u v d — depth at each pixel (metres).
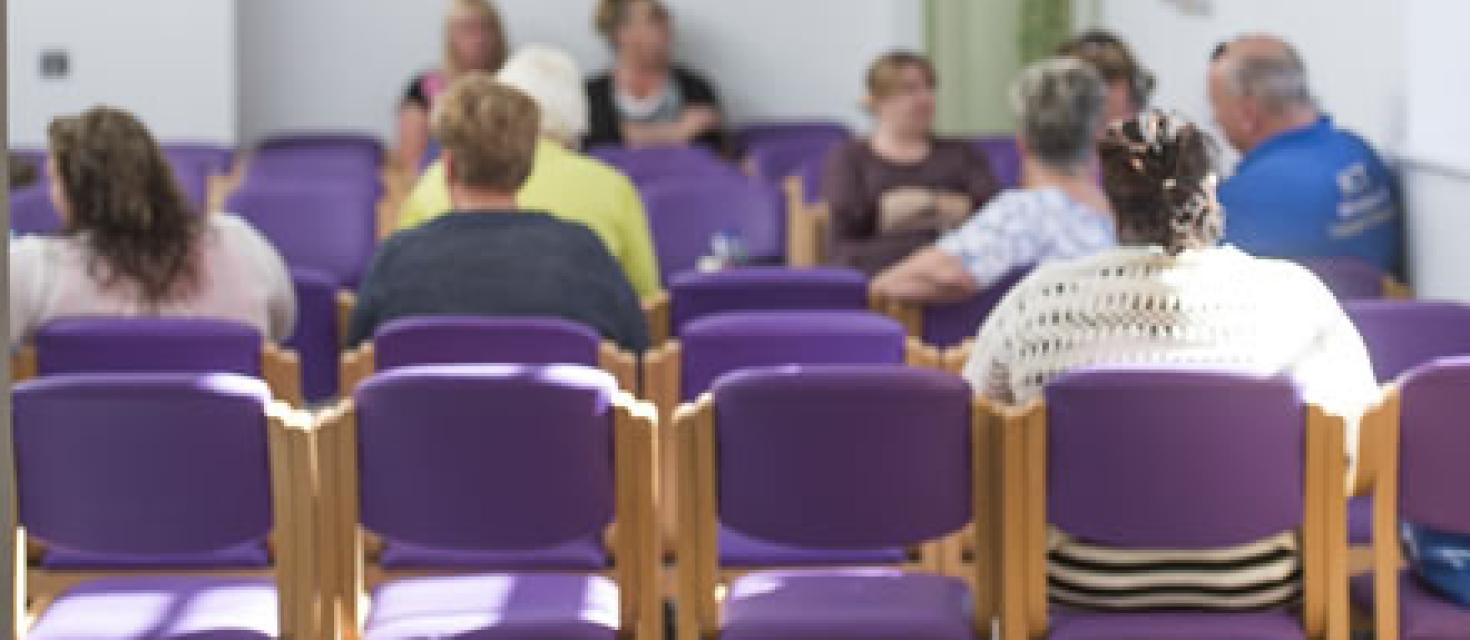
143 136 8.49
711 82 17.67
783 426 6.51
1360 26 10.99
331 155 15.31
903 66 12.09
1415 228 10.24
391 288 8.51
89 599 6.86
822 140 15.41
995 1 17.22
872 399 6.48
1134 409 6.37
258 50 17.45
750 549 7.78
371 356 8.00
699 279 9.54
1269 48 10.11
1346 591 6.54
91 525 6.63
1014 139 14.79
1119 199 6.70
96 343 7.69
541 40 17.42
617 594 6.99
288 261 12.64
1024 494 6.48
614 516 6.77
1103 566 6.56
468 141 8.52
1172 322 6.64
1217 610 6.59
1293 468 6.46
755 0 17.61
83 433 6.55
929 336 9.80
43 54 16.53
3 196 5.55
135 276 8.46
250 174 14.74
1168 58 14.77
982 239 9.54
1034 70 9.54
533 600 6.88
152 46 16.64
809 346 8.07
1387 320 7.79
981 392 6.86
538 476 6.64
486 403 6.57
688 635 6.65
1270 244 10.09
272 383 7.84
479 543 6.70
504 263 8.50
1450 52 9.73
